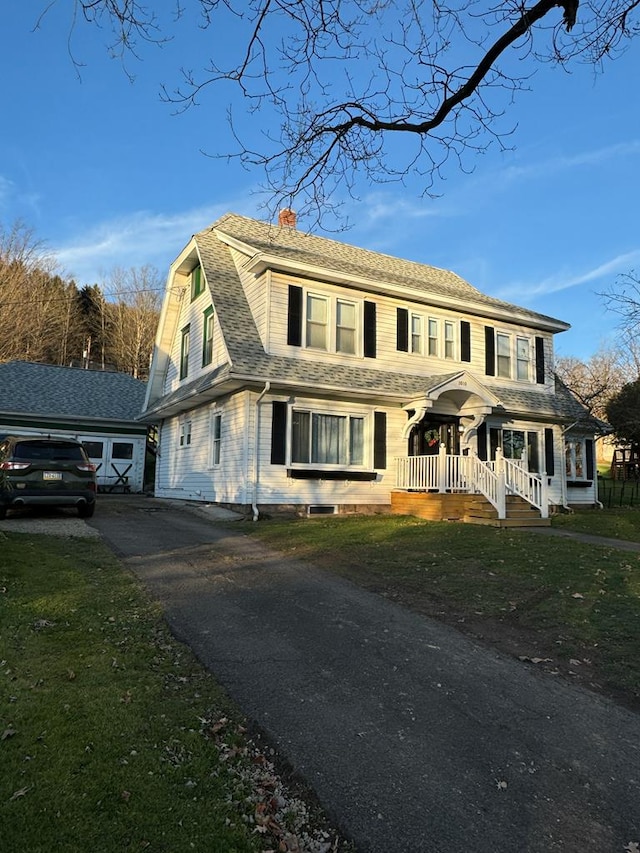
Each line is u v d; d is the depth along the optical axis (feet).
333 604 22.16
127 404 86.74
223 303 50.65
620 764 11.77
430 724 13.20
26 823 8.84
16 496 39.17
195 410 60.90
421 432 56.95
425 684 15.33
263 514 46.24
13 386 82.84
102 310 176.45
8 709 12.30
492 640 18.70
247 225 61.00
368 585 25.07
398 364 55.72
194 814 9.52
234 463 49.39
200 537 36.11
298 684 15.06
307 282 51.47
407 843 9.27
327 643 18.06
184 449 63.16
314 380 48.37
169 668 15.65
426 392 50.47
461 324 60.80
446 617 20.89
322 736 12.50
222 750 11.67
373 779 10.98
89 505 41.98
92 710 12.62
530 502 46.55
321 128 19.80
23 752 10.76
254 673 15.65
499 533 38.06
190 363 61.62
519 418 62.28
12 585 21.90
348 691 14.74
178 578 25.31
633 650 17.79
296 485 49.19
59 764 10.45
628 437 100.37
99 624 18.58
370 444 53.21
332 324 52.19
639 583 25.25
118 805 9.51
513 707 14.16
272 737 12.39
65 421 80.38
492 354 62.80
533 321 64.90
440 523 43.09
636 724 13.48
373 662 16.67
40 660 15.23
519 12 17.01
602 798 10.60
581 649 17.95
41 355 137.49
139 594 22.40
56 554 28.50
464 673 16.11
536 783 11.00
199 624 19.40
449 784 10.88
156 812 9.45
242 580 25.41
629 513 60.13
